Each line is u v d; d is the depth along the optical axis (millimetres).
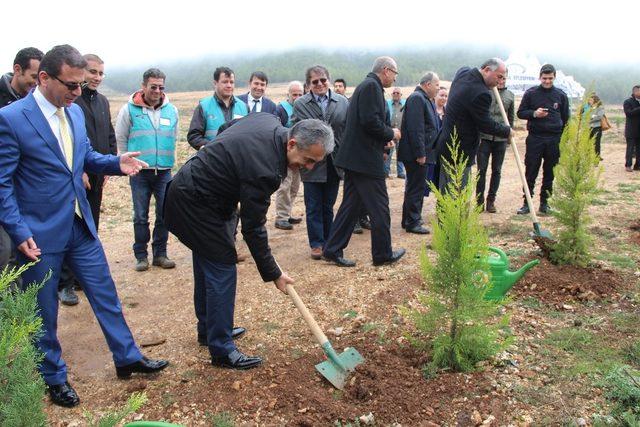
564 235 5445
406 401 3402
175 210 3680
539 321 4453
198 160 3635
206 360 4098
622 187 10188
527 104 7867
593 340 4121
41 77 3301
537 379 3615
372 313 4738
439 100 9523
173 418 3383
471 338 3682
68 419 3414
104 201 9820
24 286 3414
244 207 3521
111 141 5539
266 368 3902
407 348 4059
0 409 1940
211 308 3803
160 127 5902
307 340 4348
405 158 7027
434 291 3729
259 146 3479
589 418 3211
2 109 3268
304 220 8438
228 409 3439
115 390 3758
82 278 3686
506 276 4535
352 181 5758
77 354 4324
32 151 3316
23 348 2045
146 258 6191
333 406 3414
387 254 5883
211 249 3693
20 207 3367
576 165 5340
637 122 12203
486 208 8359
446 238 3643
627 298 4828
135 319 4945
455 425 3205
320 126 3455
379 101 5395
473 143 6809
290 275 5812
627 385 3352
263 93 6988
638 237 6633
